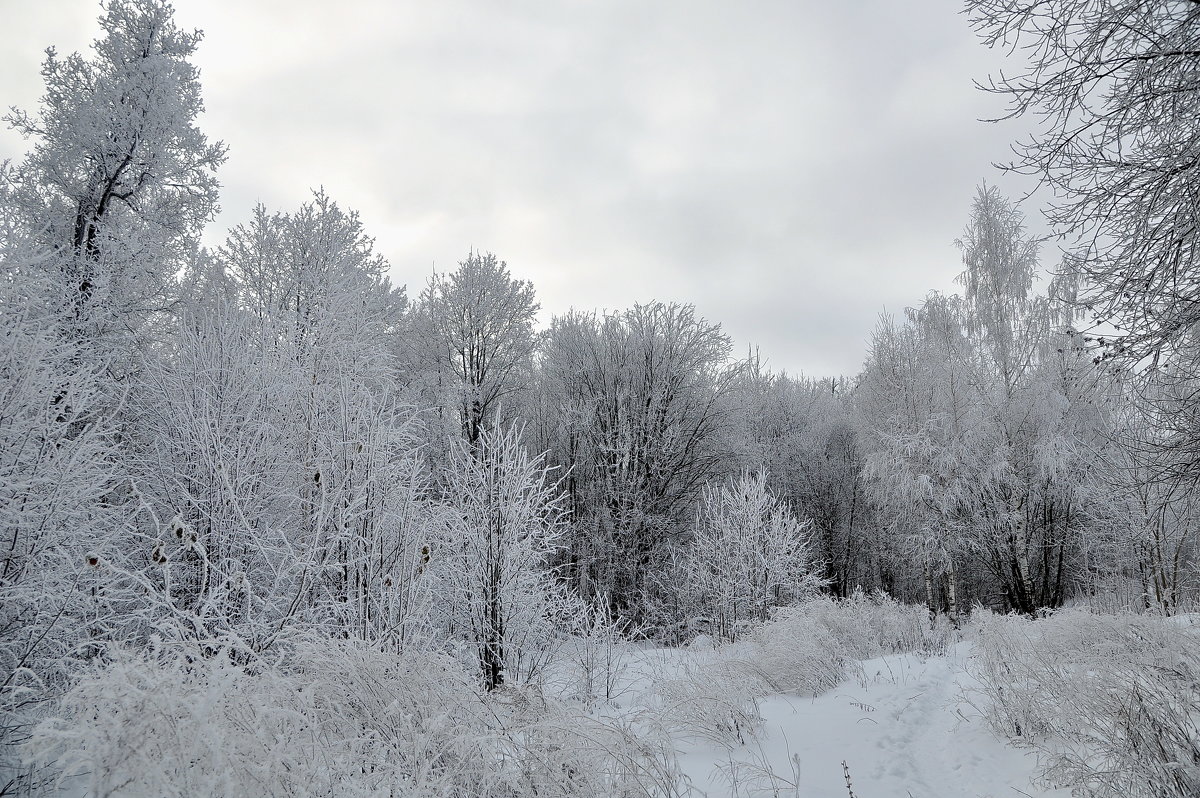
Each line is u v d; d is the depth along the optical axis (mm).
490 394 20594
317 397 9305
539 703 4691
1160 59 4180
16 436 5898
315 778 2893
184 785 2457
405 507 7809
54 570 5930
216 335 9508
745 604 15211
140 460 8688
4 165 7684
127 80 11672
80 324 8797
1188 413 5062
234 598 7348
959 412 19406
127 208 12203
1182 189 4355
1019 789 4434
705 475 23312
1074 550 21734
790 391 31547
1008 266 19297
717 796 4363
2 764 4043
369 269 16156
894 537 22984
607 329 22531
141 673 2660
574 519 19250
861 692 7508
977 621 9359
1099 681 4883
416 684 3996
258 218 15336
